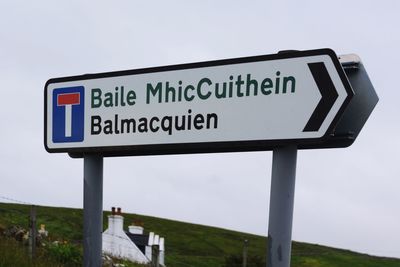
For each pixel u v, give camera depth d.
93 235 3.69
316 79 2.98
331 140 3.17
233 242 80.81
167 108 3.37
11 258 7.32
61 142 3.73
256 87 3.13
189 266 43.88
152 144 3.40
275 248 3.03
